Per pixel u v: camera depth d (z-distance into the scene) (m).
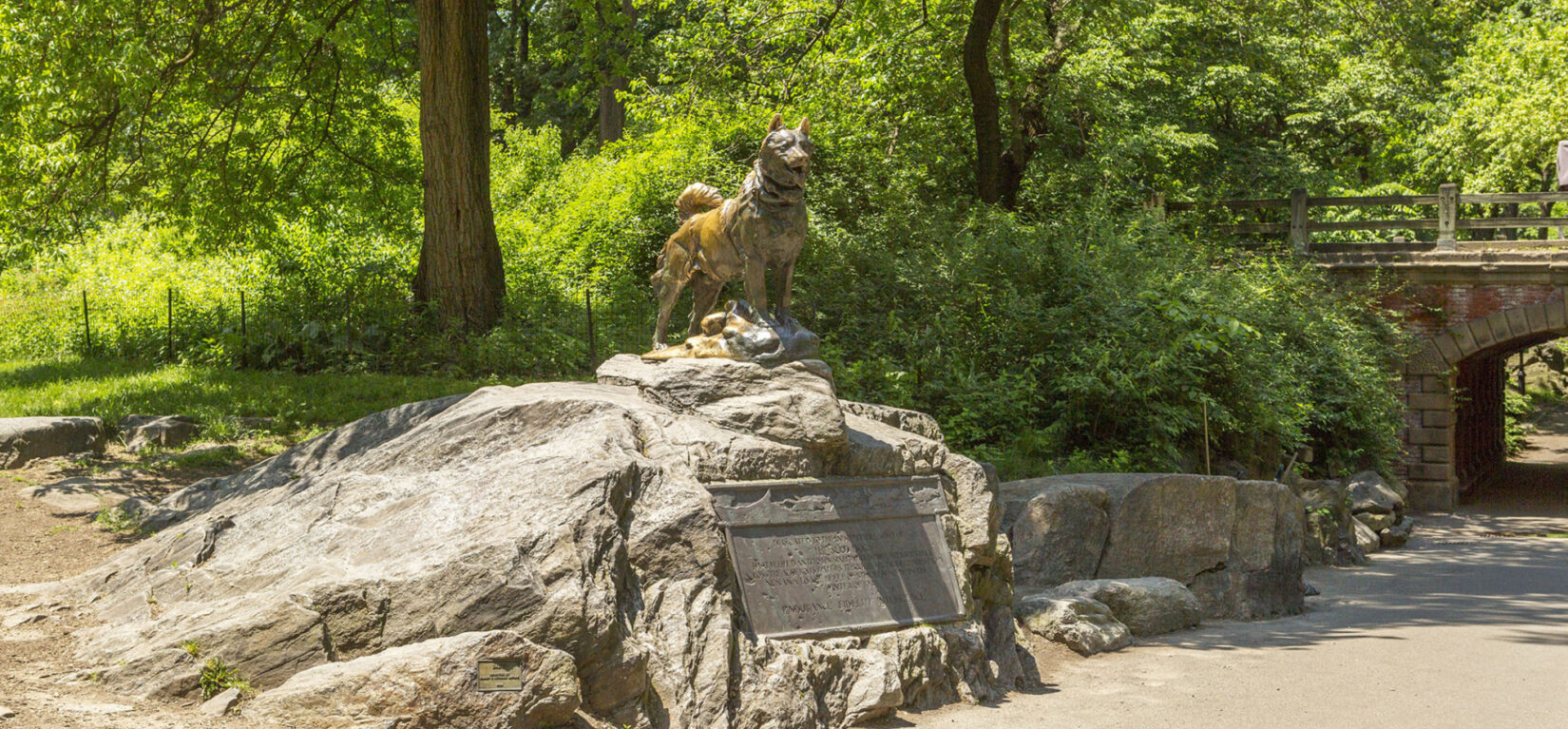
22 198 14.22
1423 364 22.00
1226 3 23.25
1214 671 7.68
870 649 6.31
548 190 25.20
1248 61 25.08
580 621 5.04
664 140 20.66
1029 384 14.99
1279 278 20.23
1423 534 18.45
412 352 16.19
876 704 6.04
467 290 16.81
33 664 5.34
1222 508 10.62
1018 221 19.08
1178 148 24.27
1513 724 6.29
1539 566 14.24
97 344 18.45
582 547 5.38
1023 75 20.81
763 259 7.01
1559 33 27.45
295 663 5.06
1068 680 7.43
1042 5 21.72
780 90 21.81
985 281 16.92
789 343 7.05
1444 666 7.82
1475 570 13.89
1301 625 9.80
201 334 17.52
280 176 19.19
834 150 20.72
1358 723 6.32
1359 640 8.95
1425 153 30.12
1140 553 10.16
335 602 5.20
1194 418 15.15
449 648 4.75
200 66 16.19
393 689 4.67
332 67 18.47
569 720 4.91
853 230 19.48
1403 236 28.12
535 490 5.66
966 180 22.66
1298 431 17.17
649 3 25.97
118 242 23.22
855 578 6.52
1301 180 27.94
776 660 5.81
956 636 6.77
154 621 5.52
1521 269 21.08
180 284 20.11
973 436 14.18
